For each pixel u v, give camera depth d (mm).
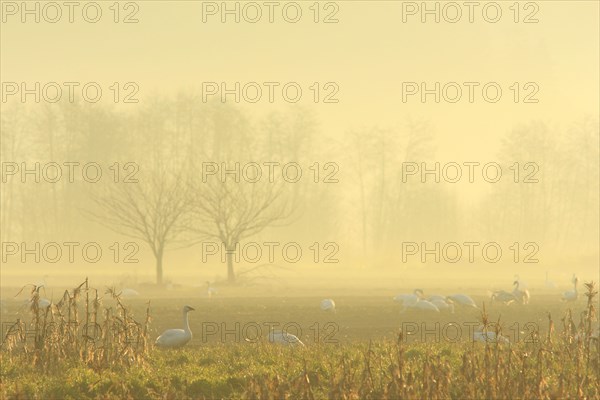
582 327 75188
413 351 83125
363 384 59750
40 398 64375
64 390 66438
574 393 63750
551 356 73375
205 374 73188
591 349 79062
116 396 64875
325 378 71188
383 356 81750
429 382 57938
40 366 76125
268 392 58156
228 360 82812
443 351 85875
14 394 60844
